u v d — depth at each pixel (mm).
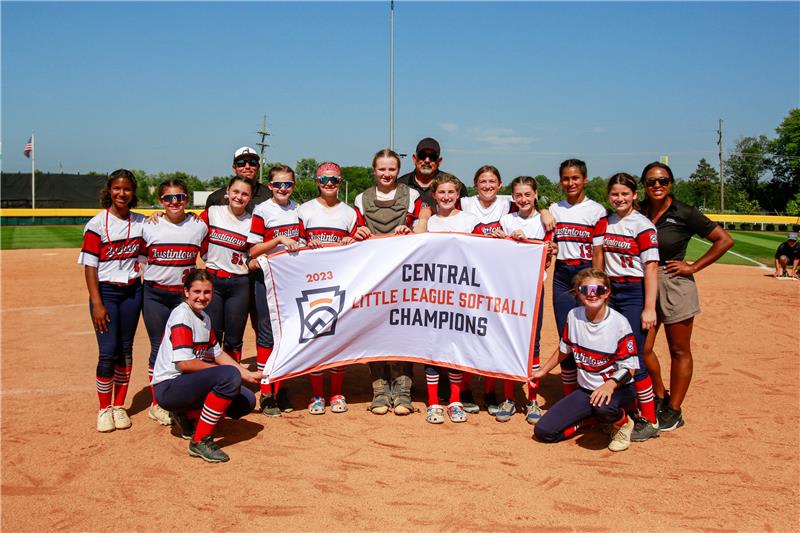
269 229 5684
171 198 5094
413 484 4051
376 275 5465
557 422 4738
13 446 4723
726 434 5031
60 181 58281
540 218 5520
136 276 5191
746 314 11078
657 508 3734
